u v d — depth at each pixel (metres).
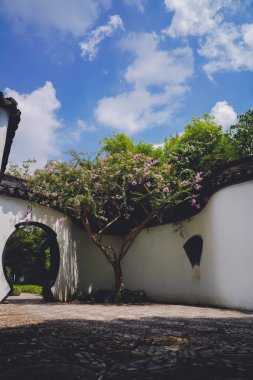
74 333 3.66
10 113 9.31
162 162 15.49
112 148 19.66
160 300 11.39
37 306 8.34
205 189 9.85
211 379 1.93
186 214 10.96
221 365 2.26
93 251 12.74
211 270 9.33
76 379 1.92
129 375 2.02
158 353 2.64
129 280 12.84
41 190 10.34
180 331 3.94
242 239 8.38
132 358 2.46
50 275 11.04
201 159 13.89
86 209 10.62
